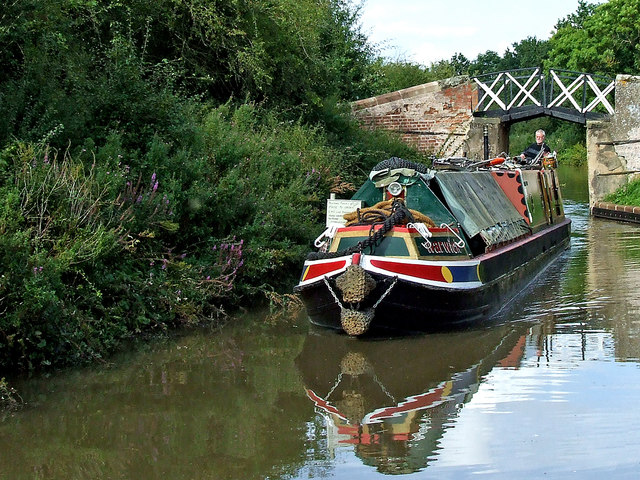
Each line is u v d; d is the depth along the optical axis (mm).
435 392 6988
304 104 17250
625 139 24984
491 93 26688
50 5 10953
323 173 14430
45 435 6105
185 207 10391
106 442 5945
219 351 8586
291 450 5746
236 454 5676
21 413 6598
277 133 14930
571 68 46156
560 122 66750
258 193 12023
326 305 9180
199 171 10750
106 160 9680
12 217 8062
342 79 26828
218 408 6699
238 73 16016
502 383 7152
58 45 10922
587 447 5582
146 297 9398
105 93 10664
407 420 6297
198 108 13523
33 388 7254
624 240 17906
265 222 11461
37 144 9180
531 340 8734
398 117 26172
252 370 7840
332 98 19734
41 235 8289
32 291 7406
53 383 7402
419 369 7738
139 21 14445
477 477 5160
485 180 12625
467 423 6160
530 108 26500
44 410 6668
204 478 5281
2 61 10484
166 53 15555
